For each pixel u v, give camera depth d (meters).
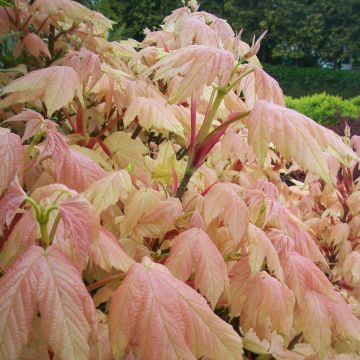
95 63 0.52
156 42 0.82
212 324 0.29
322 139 0.39
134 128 0.73
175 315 0.28
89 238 0.28
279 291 0.41
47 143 0.36
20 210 0.33
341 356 0.64
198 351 0.28
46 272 0.26
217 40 0.58
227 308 0.53
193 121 0.44
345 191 0.82
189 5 0.81
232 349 0.29
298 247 0.47
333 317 0.44
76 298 0.26
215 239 0.44
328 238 0.82
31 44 0.66
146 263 0.31
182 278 0.36
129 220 0.40
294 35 7.90
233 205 0.40
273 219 0.47
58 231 0.32
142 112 0.48
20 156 0.31
